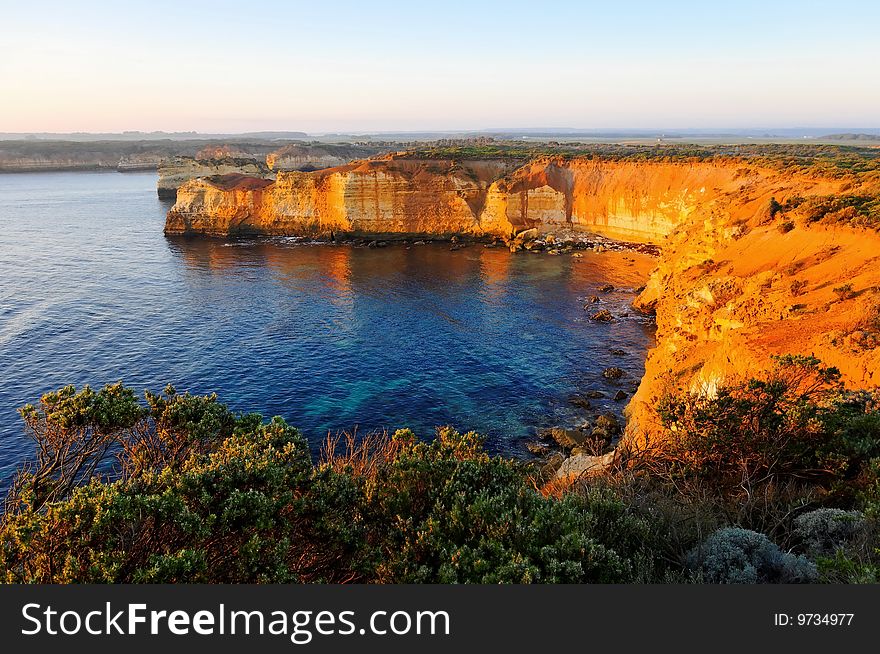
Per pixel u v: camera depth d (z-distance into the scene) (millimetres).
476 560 8336
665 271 56906
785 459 12805
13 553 7922
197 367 42969
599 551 8523
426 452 13039
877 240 29562
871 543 8656
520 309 59438
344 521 10125
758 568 8477
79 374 40938
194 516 8141
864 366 17312
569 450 31953
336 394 39062
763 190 61062
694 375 25844
